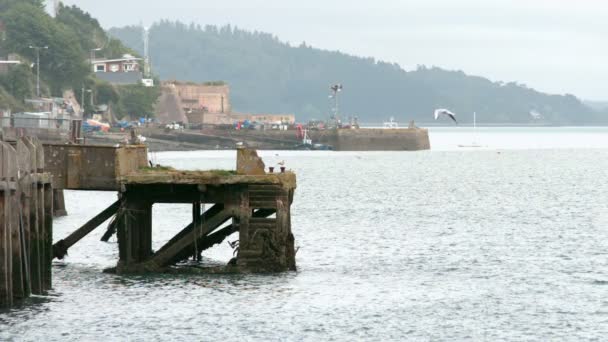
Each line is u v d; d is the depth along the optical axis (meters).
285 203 163.88
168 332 133.75
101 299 149.12
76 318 137.88
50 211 145.62
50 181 145.25
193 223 169.62
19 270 131.38
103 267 176.50
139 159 170.62
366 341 132.12
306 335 134.25
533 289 166.00
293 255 169.88
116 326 135.62
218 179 160.88
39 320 134.62
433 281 172.38
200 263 178.62
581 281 173.62
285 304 149.38
